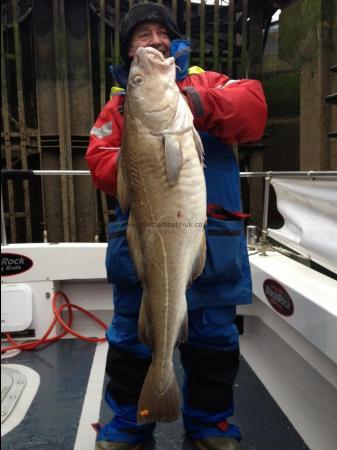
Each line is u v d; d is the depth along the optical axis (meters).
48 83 7.76
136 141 1.31
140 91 1.30
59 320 2.83
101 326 3.03
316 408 2.08
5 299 2.80
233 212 1.62
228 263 1.59
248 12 8.30
